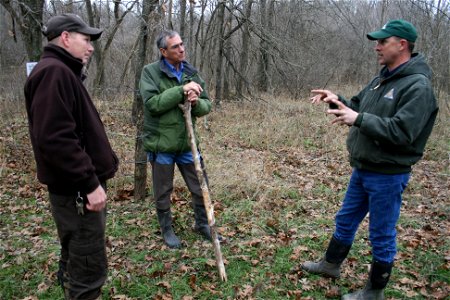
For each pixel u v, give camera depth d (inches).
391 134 104.7
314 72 627.2
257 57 572.4
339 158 309.0
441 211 203.8
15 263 146.1
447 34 487.5
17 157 263.9
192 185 163.5
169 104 143.5
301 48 574.9
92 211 99.8
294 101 500.1
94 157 100.9
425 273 145.0
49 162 90.7
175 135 151.1
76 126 96.7
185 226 177.9
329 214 199.6
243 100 496.1
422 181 255.3
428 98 105.7
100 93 400.2
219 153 301.1
